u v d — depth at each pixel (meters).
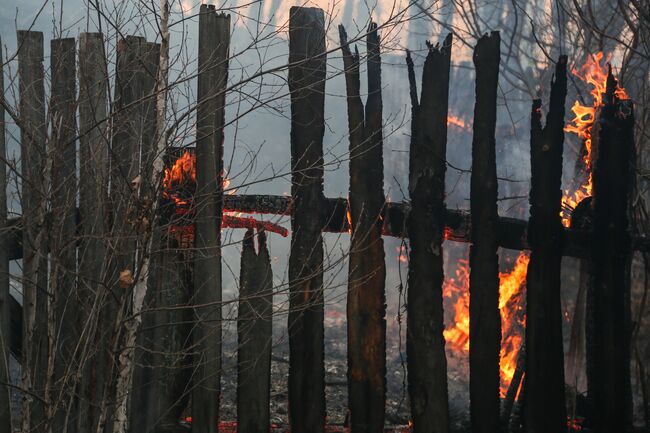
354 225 9.12
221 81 8.87
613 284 9.49
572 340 10.84
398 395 14.69
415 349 9.26
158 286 8.95
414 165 9.31
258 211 9.29
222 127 8.05
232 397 13.84
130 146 8.75
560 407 9.30
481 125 9.27
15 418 11.01
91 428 8.91
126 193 8.48
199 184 8.95
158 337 8.99
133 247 8.55
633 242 9.69
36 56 8.84
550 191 9.35
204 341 9.03
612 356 9.49
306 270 9.08
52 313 7.82
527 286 9.41
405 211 9.38
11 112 8.11
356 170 9.16
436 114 9.28
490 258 9.26
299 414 9.12
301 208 9.11
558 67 9.30
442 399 9.21
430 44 9.30
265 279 9.07
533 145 9.41
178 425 9.06
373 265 9.15
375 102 9.18
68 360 8.80
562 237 9.39
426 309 9.24
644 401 10.46
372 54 9.18
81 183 8.71
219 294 9.01
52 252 7.89
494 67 9.23
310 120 9.07
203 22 8.85
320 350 9.11
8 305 9.04
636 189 10.48
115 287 8.79
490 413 9.23
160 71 7.55
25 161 8.70
